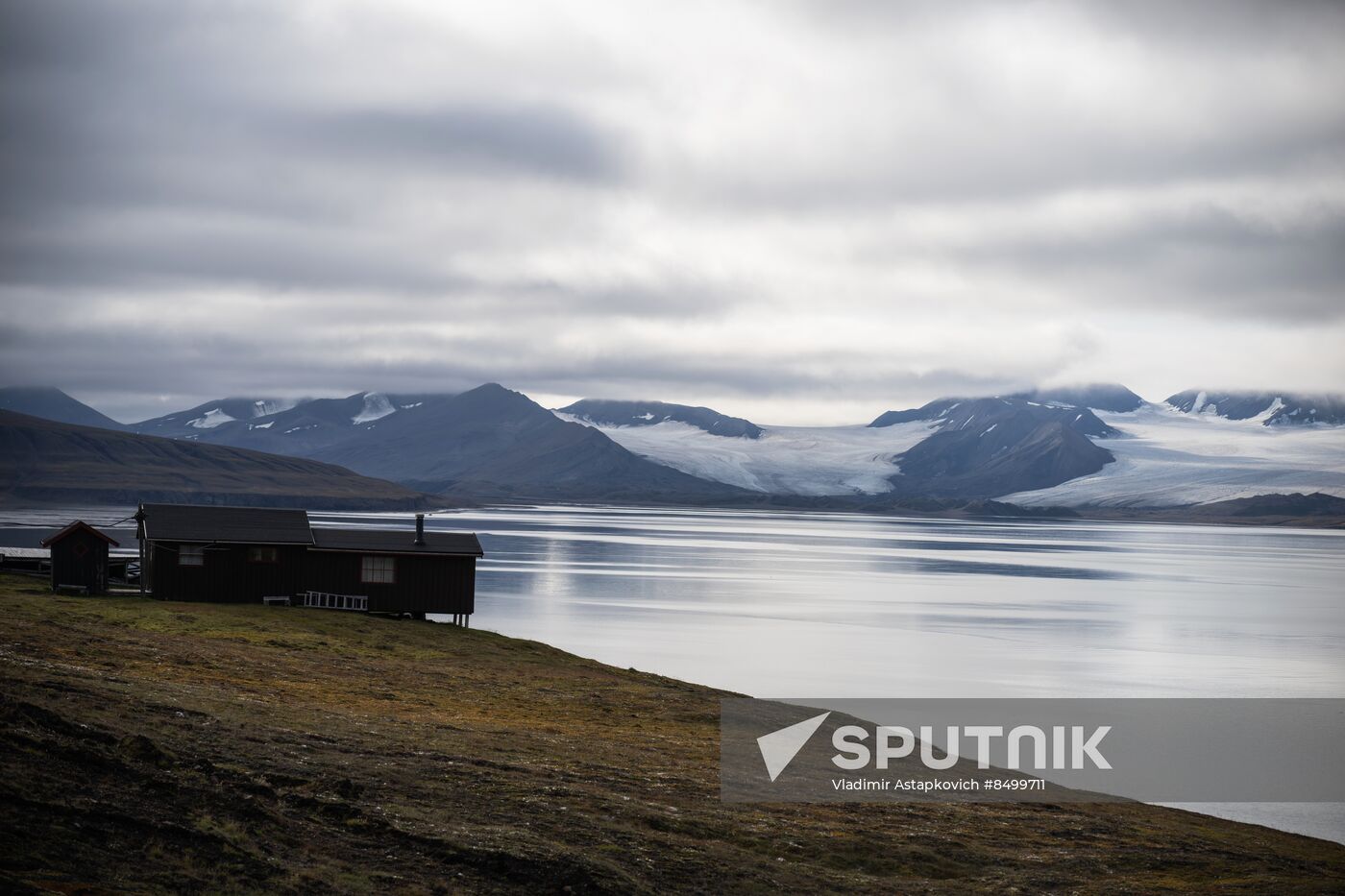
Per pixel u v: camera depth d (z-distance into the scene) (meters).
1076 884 32.97
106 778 26.39
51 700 32.88
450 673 59.50
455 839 27.77
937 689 79.50
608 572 180.00
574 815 31.77
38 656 44.38
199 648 55.75
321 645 63.66
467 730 42.97
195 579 77.62
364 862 25.53
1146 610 144.62
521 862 26.89
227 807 26.72
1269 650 107.06
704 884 28.38
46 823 22.98
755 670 85.19
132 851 22.91
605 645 96.69
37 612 62.56
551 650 75.62
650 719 52.62
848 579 183.50
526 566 189.50
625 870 27.95
